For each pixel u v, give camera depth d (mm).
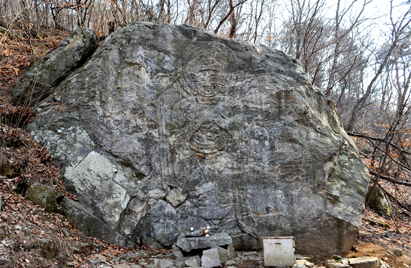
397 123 8633
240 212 5633
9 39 8812
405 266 5266
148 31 6004
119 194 5453
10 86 6824
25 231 3930
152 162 5680
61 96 6035
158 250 5352
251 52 6148
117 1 9578
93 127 5773
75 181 5426
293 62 6449
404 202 9750
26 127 5883
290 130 5848
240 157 5746
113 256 4766
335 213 5555
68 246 4309
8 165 5012
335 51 13609
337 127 6539
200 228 5547
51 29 10836
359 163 6254
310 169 5750
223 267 4773
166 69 5902
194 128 5742
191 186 5668
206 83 5840
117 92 5859
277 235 5547
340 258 5203
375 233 6879
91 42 6914
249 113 5871
